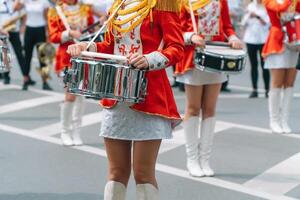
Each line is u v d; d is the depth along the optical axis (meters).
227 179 7.34
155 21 4.70
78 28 8.62
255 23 12.56
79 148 8.73
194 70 7.04
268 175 7.52
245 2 14.55
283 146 8.87
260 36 12.51
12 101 12.31
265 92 12.82
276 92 9.60
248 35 12.62
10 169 7.71
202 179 7.30
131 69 4.42
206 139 7.39
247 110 11.43
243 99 12.61
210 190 6.94
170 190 6.93
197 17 7.08
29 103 12.12
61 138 9.07
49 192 6.86
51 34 8.55
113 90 4.42
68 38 8.41
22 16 13.84
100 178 7.37
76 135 8.95
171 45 4.66
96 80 4.45
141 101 4.53
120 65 4.41
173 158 8.20
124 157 4.86
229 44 7.16
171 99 4.84
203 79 7.10
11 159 8.16
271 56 9.48
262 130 9.81
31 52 13.80
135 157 4.75
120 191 4.88
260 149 8.68
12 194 6.79
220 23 7.25
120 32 4.77
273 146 8.86
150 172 4.78
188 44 6.93
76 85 4.55
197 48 6.74
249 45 12.59
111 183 4.88
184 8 7.01
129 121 4.67
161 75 4.77
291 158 8.26
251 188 7.03
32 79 15.06
